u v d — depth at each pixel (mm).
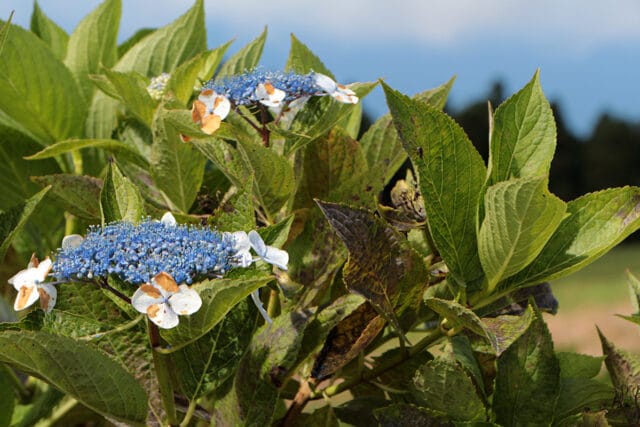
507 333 1247
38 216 1560
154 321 1188
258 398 1277
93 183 1407
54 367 1226
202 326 1222
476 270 1307
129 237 1219
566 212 1302
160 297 1191
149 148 1507
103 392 1240
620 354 1347
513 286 1304
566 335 7566
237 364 1291
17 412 1504
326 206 1262
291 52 1419
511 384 1300
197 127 1305
